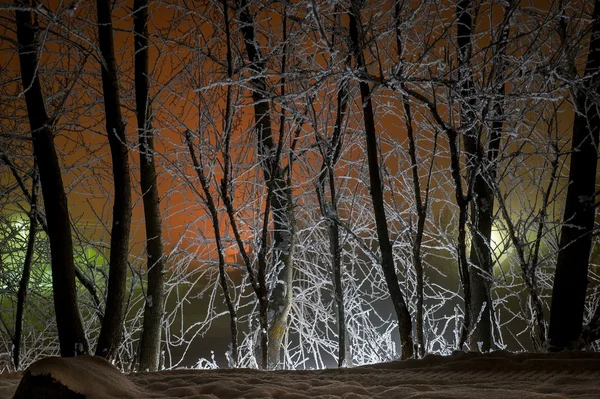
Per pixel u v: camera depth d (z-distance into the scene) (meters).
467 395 3.80
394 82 6.27
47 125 7.66
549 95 6.42
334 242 7.95
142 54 8.91
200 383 4.84
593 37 7.12
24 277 9.55
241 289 9.72
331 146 7.70
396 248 9.84
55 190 7.62
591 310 9.00
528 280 7.34
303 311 10.40
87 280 9.74
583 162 7.14
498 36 6.95
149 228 9.04
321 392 4.21
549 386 4.23
